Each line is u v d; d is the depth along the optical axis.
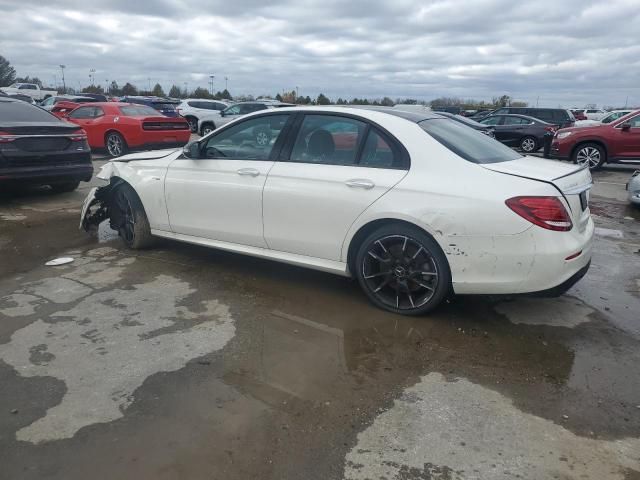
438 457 2.41
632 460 2.40
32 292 4.25
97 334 3.53
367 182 3.77
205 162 4.68
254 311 3.94
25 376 3.01
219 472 2.30
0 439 2.48
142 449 2.43
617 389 2.98
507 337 3.59
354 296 4.25
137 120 13.58
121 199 5.39
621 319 3.91
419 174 3.66
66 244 5.66
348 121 4.03
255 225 4.37
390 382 3.02
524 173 3.53
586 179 3.87
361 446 2.48
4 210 7.24
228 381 2.99
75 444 2.46
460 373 3.13
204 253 5.36
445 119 4.35
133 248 5.42
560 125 21.23
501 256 3.43
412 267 3.75
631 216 7.88
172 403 2.78
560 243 3.40
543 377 3.09
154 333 3.56
